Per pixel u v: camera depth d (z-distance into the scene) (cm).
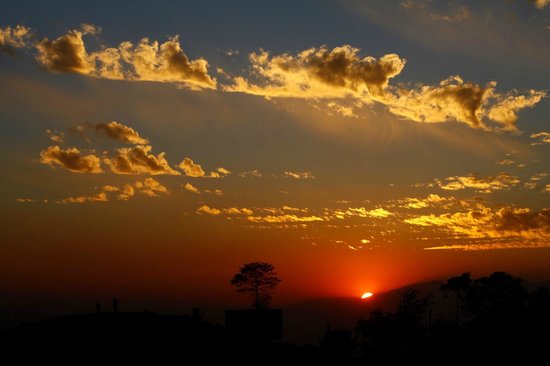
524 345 8588
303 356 9406
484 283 10450
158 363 8356
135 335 9300
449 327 9106
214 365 8525
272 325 10456
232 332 10250
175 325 9988
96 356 8431
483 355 8612
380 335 9438
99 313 10394
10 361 8200
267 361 8944
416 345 9462
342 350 9431
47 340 8969
